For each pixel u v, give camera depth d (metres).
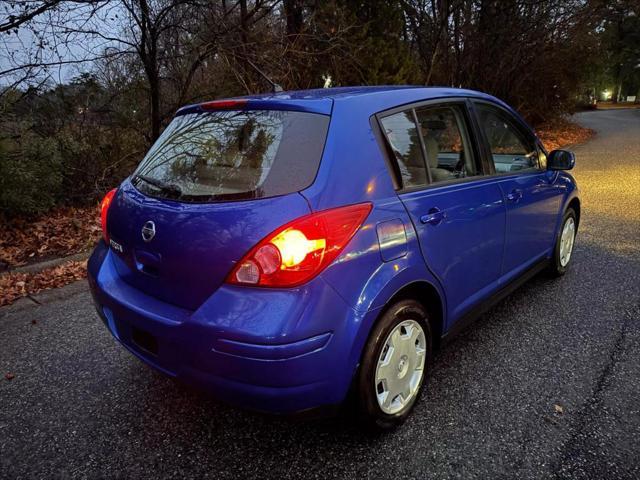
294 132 2.28
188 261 2.11
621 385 2.78
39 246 6.00
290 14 9.48
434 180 2.71
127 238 2.47
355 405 2.26
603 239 5.58
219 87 8.84
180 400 2.81
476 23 15.41
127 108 8.41
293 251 1.93
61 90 7.56
